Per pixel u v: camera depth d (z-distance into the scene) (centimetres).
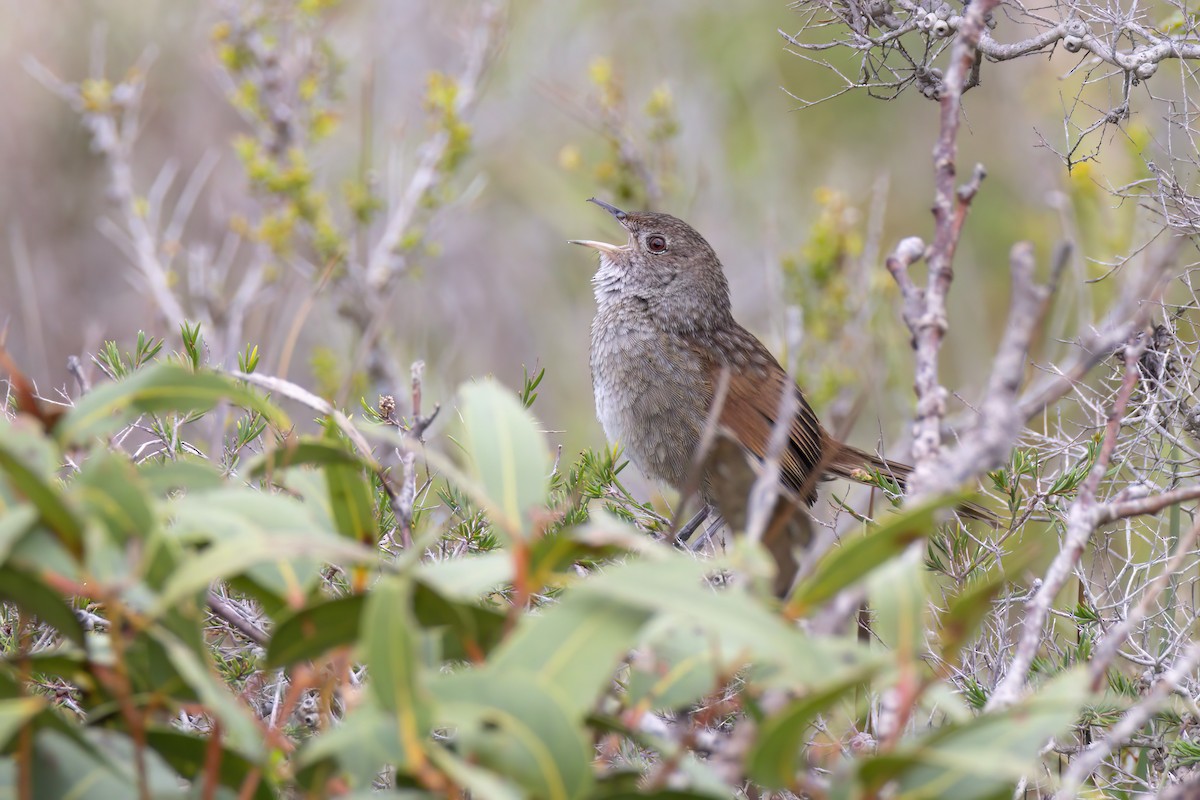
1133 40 759
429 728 294
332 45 1547
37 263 1675
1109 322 548
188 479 370
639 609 313
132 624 332
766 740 301
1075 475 657
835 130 1759
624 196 1527
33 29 1808
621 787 344
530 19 1839
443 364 1257
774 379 1218
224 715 307
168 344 1090
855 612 513
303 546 306
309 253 1512
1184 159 777
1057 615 687
